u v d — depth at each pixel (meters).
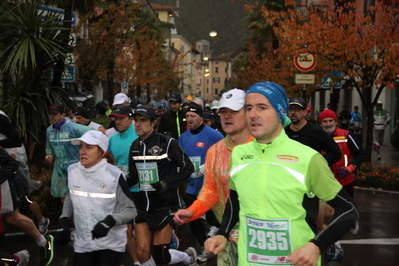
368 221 8.31
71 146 7.11
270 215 2.56
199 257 6.06
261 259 2.60
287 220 2.54
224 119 4.18
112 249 4.14
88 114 8.45
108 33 17.56
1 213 4.79
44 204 8.53
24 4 8.98
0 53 8.76
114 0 20.98
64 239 4.21
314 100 43.06
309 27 12.76
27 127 9.10
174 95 9.84
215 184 4.12
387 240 7.07
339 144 6.28
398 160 16.84
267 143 2.66
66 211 4.34
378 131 18.62
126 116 6.11
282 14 13.88
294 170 2.54
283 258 2.55
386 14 12.23
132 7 18.98
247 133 4.18
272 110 2.61
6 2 9.09
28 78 9.16
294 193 2.53
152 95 45.97
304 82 13.91
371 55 14.03
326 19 13.06
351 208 2.54
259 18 31.53
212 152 4.23
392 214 8.90
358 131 21.28
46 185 8.90
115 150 6.20
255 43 33.59
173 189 4.99
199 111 6.23
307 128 5.70
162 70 32.50
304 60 13.74
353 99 29.30
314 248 2.39
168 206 4.95
